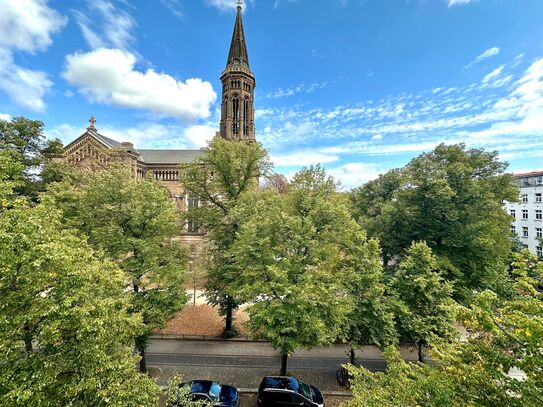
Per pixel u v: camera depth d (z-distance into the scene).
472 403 6.89
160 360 19.81
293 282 15.52
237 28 54.84
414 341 17.81
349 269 17.14
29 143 28.61
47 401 7.38
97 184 18.67
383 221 28.73
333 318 14.81
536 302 7.01
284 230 17.75
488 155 29.17
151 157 50.75
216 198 26.44
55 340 8.33
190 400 10.22
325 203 18.70
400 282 17.97
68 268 8.46
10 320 7.57
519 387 6.46
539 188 44.75
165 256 18.53
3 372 7.28
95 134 42.06
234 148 25.12
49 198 12.52
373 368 19.75
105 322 9.53
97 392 8.03
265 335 15.20
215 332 24.00
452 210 24.72
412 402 7.73
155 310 15.62
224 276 21.61
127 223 17.34
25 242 7.68
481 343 7.73
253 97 54.72
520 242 43.31
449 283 17.62
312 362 19.95
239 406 15.37
